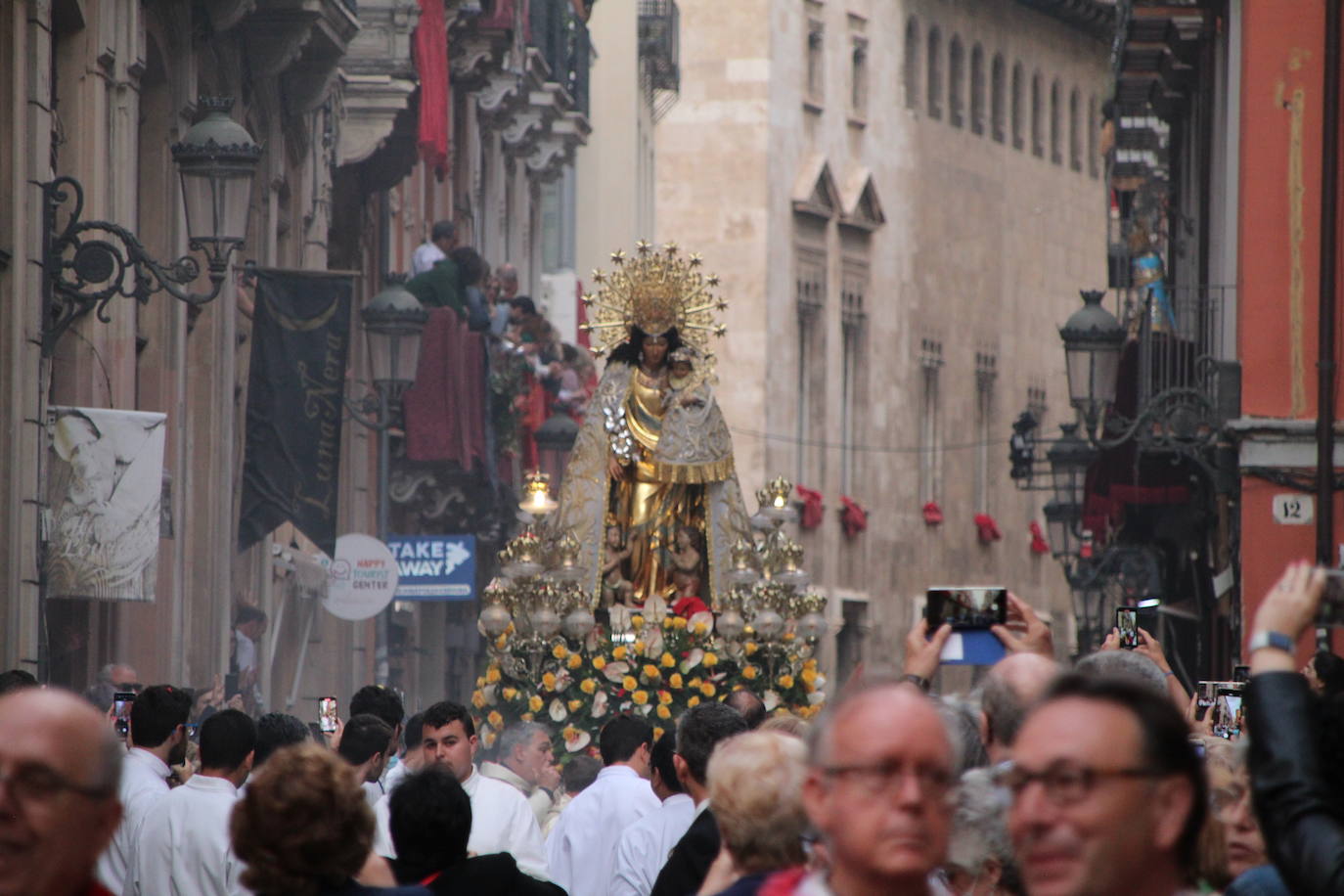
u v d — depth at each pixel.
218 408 71.75
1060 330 79.56
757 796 19.09
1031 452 99.69
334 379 66.75
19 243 51.91
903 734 14.23
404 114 96.38
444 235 96.25
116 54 59.06
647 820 30.22
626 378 55.38
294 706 80.94
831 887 14.59
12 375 51.56
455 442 93.25
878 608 196.25
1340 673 19.66
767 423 184.25
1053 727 13.43
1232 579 75.50
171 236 66.00
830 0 192.88
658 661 51.62
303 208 84.19
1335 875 14.43
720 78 185.25
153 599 53.38
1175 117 111.12
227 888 27.92
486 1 111.06
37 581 52.03
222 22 68.19
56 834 14.74
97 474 53.06
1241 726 27.84
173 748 30.95
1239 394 74.69
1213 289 81.06
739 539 54.91
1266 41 74.12
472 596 75.88
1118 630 26.38
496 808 30.91
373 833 19.09
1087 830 13.26
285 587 82.50
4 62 52.28
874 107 198.25
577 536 54.25
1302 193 73.81
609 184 170.62
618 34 170.75
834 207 192.50
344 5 76.00
